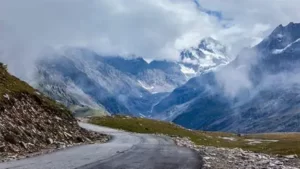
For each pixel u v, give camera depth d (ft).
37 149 167.94
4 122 169.17
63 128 234.17
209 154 152.05
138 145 230.48
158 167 105.70
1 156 136.26
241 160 124.26
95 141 261.24
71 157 136.67
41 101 234.38
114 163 116.37
